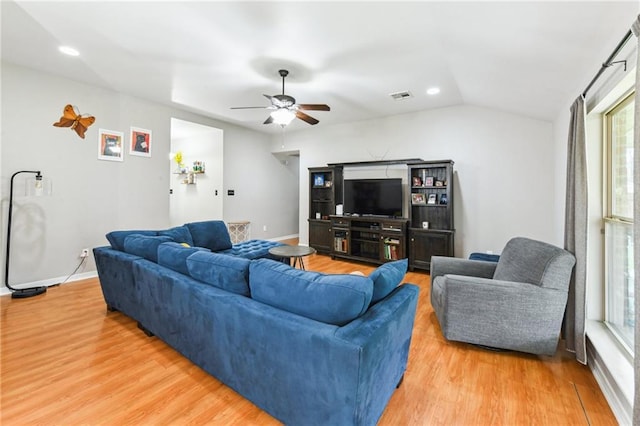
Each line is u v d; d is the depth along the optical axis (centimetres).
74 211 382
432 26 230
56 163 365
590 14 155
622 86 176
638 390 114
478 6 180
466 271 276
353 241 513
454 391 174
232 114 529
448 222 423
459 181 445
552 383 183
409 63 303
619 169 210
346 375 117
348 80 353
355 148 556
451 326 225
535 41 198
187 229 370
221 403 162
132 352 212
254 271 161
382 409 145
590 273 227
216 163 604
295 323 134
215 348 172
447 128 455
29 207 346
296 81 359
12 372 187
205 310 175
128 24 245
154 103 461
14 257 337
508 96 337
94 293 335
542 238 390
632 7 139
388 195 489
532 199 396
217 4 215
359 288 130
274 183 713
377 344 126
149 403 161
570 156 226
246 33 253
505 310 211
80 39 272
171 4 217
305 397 132
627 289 200
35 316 273
